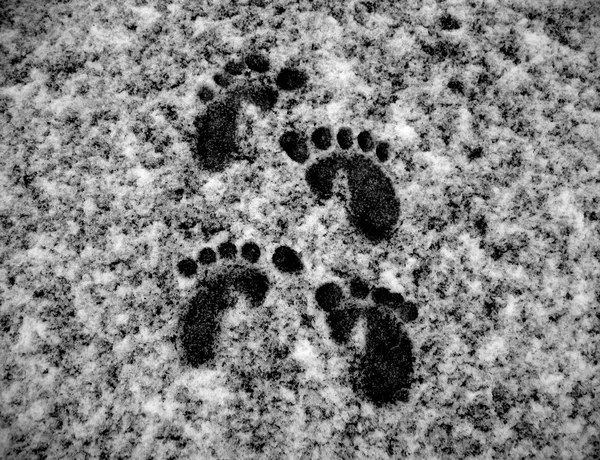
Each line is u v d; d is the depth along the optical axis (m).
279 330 0.86
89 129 0.88
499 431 0.85
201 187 0.88
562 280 0.88
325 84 0.90
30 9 0.90
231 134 0.89
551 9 0.93
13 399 0.84
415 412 0.85
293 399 0.85
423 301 0.87
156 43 0.90
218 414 0.84
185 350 0.85
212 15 0.91
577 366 0.87
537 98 0.91
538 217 0.89
